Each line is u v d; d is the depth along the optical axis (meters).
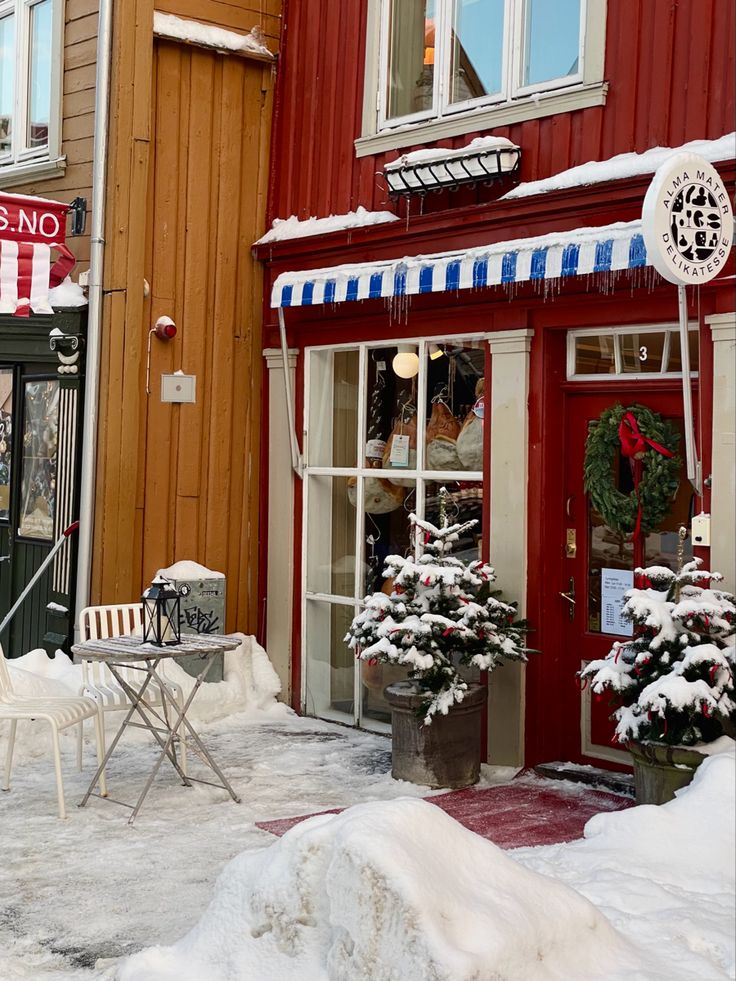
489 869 3.48
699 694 5.09
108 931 4.38
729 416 5.78
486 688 6.61
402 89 7.66
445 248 7.12
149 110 7.88
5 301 7.25
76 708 5.92
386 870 3.23
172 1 7.96
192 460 8.19
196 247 8.16
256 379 8.44
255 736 7.50
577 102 6.52
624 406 6.53
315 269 7.93
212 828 5.66
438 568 6.29
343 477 7.94
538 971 3.28
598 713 6.65
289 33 8.35
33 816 5.80
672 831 4.71
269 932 3.55
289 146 8.30
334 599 7.98
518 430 6.76
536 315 6.72
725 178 5.75
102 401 7.85
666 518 6.36
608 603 6.62
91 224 8.01
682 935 3.83
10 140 9.26
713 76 5.95
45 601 8.60
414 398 7.46
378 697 7.70
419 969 3.11
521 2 6.91
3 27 9.39
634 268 6.11
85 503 7.84
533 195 6.50
